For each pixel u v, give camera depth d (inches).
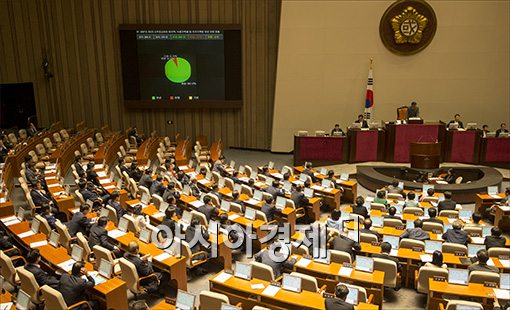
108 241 435.5
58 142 850.1
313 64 861.2
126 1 903.1
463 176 705.6
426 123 759.7
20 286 371.2
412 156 709.3
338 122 877.2
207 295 302.8
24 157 728.3
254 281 341.4
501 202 535.8
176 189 581.6
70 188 638.5
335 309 295.0
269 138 938.1
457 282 343.9
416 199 572.1
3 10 914.7
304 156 776.9
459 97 837.8
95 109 950.4
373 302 347.6
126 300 344.8
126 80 902.4
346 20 835.4
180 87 901.8
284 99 884.0
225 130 946.7
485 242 417.1
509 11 799.1
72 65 935.7
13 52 929.5
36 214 515.5
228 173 677.9
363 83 854.5
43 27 923.4
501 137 738.8
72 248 388.2
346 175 642.8
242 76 906.7
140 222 459.8
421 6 812.0
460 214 491.5
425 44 822.5
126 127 954.1
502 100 829.2
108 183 610.5
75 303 328.5
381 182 660.1
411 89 844.6
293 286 327.9
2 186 564.1
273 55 901.8
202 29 879.1
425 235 424.2
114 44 922.7
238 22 895.7
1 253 370.3
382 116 861.2
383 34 828.6
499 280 336.8
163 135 954.1
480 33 810.8
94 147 840.3
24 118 952.3
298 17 845.2
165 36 883.4
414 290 404.5
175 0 894.4
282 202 526.6
